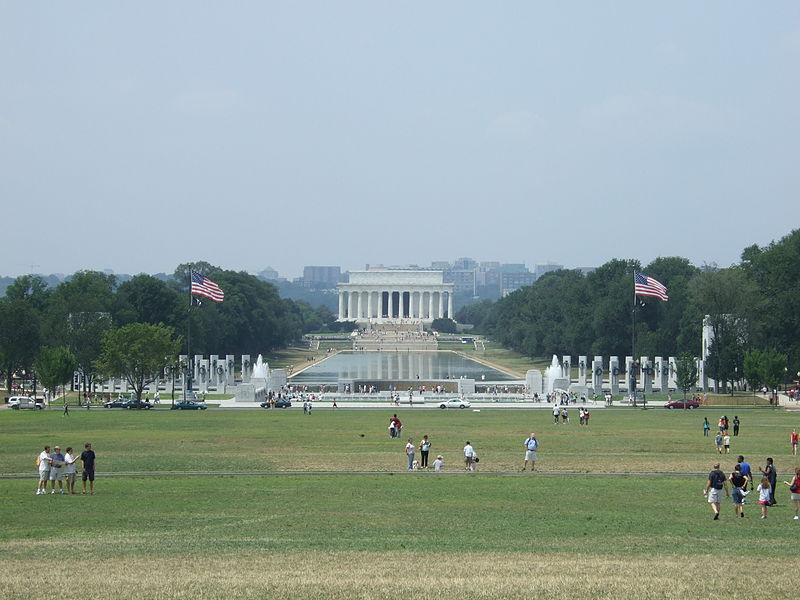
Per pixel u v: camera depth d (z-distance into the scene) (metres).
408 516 111.69
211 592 74.44
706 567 84.06
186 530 103.31
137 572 82.12
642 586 76.31
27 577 80.06
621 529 104.25
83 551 92.00
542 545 95.31
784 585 76.94
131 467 156.62
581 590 75.00
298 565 85.06
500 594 73.75
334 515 112.19
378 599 72.38
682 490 132.00
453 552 91.50
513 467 156.88
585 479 142.88
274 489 132.75
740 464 114.94
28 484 138.12
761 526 106.56
